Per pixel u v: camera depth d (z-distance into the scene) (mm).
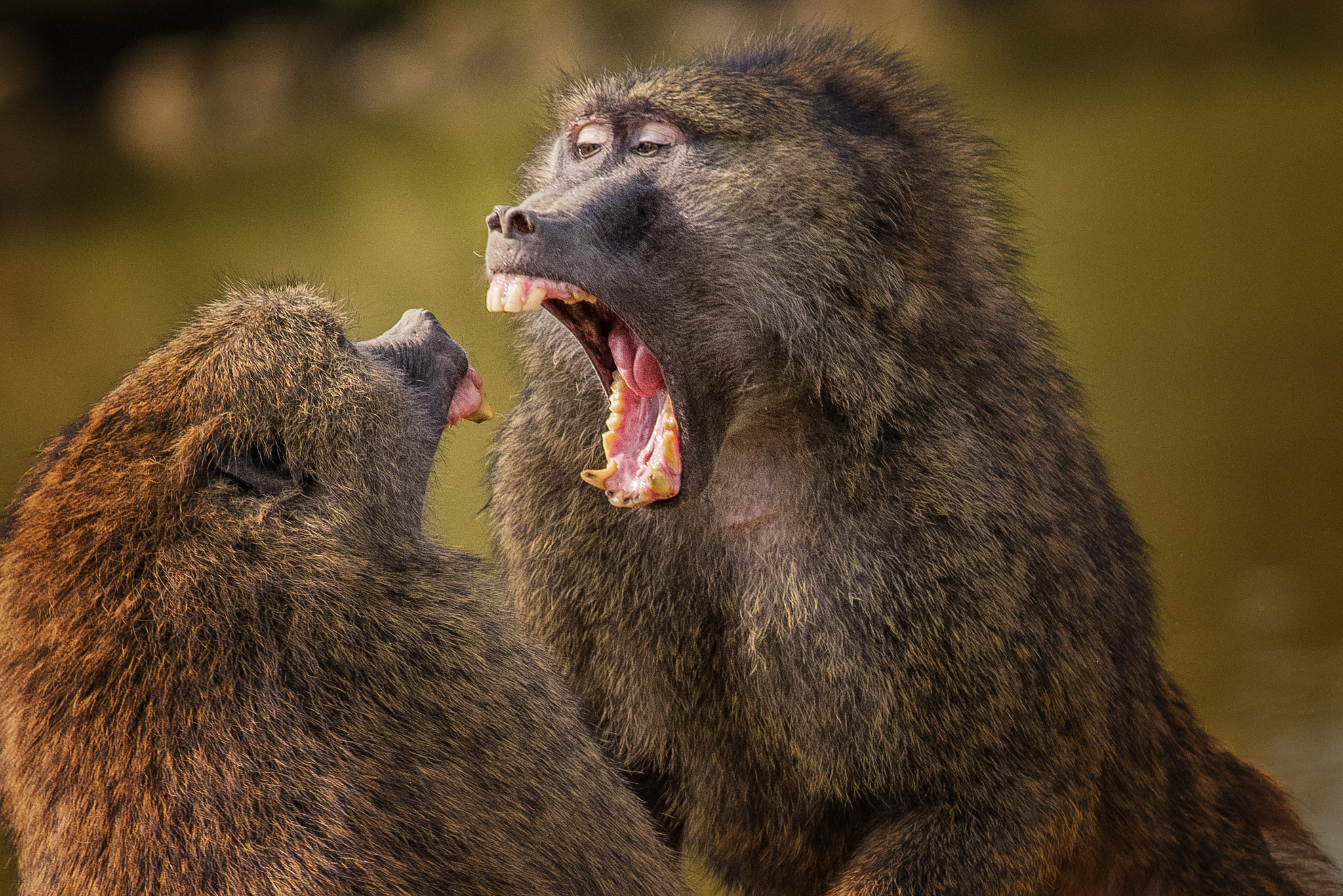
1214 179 38094
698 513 8086
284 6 69438
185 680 6656
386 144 54938
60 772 6648
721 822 8531
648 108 7996
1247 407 22797
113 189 55312
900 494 7730
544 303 7852
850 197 7844
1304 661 14961
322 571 7055
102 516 7031
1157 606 9695
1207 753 9648
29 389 30359
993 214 8703
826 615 7832
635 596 8188
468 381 8578
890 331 7820
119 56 67000
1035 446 8086
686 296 7875
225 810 6422
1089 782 8055
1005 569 7711
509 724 7223
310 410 7469
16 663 6895
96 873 6449
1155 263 31375
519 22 63625
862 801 8109
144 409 7312
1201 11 61594
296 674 6762
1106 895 8680
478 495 11625
